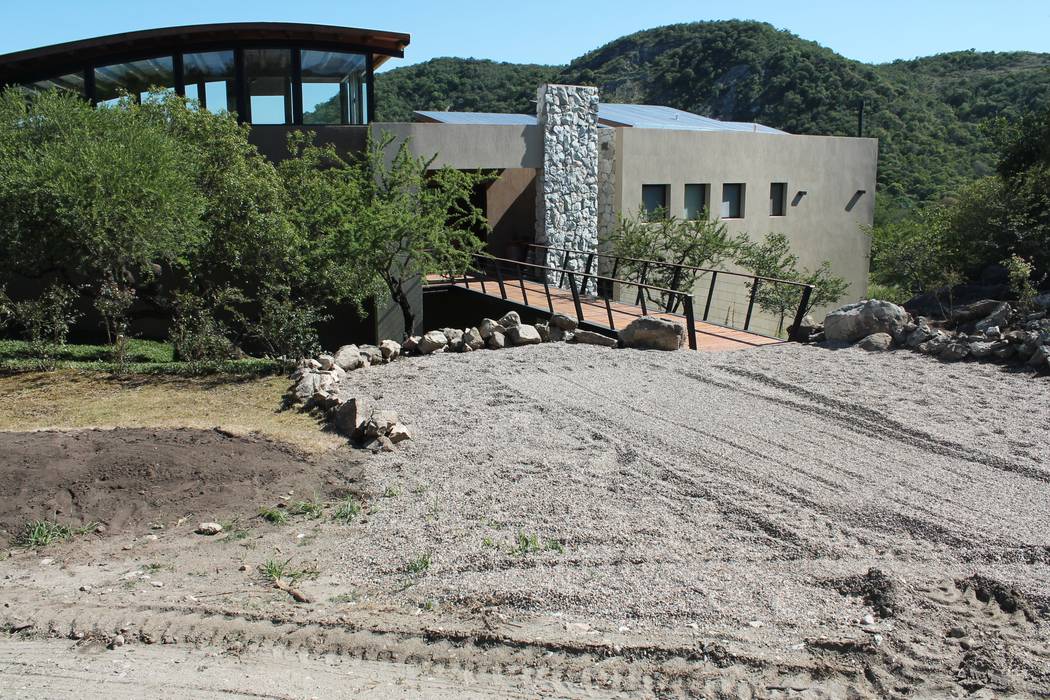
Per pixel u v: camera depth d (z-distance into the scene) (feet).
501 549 18.83
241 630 15.78
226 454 24.27
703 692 13.79
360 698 13.79
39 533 20.18
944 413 27.50
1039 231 45.80
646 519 20.27
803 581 17.11
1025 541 18.66
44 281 53.06
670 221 66.03
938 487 21.86
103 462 22.84
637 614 15.93
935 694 13.64
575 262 68.44
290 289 45.42
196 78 55.42
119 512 21.22
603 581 17.21
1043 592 16.37
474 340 38.73
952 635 15.15
